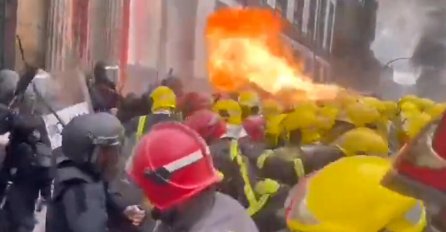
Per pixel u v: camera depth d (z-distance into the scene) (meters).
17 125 5.33
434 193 1.40
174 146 2.37
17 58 13.83
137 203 4.16
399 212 1.80
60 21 15.29
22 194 5.38
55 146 5.97
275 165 5.26
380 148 4.49
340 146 4.98
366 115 5.90
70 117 6.06
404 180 1.43
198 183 2.37
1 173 5.38
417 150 1.42
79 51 16.78
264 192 5.05
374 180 1.85
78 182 3.79
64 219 3.74
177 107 8.02
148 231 4.23
